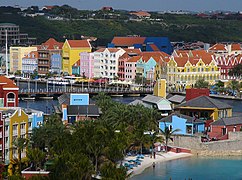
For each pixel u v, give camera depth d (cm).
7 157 19038
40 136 19438
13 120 19500
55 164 15225
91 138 18525
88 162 15600
